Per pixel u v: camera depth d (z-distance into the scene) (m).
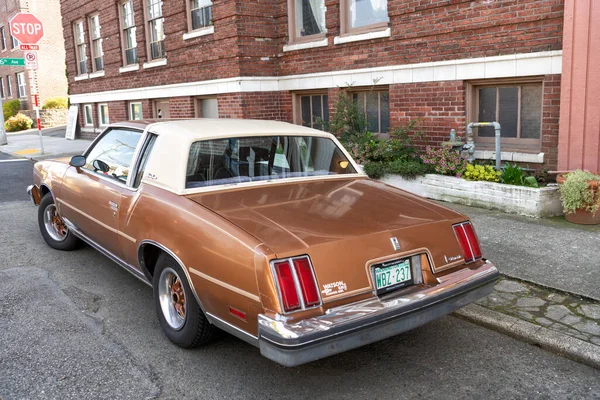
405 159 8.74
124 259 4.51
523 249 5.69
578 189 6.34
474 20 7.78
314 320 2.89
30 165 13.91
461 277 3.52
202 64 11.97
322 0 10.30
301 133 4.68
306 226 3.33
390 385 3.44
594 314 4.25
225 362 3.71
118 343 3.97
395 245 3.33
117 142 4.92
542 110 7.28
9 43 33.12
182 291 3.83
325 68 10.23
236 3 10.56
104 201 4.64
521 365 3.68
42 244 6.52
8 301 4.74
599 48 6.45
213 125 4.48
